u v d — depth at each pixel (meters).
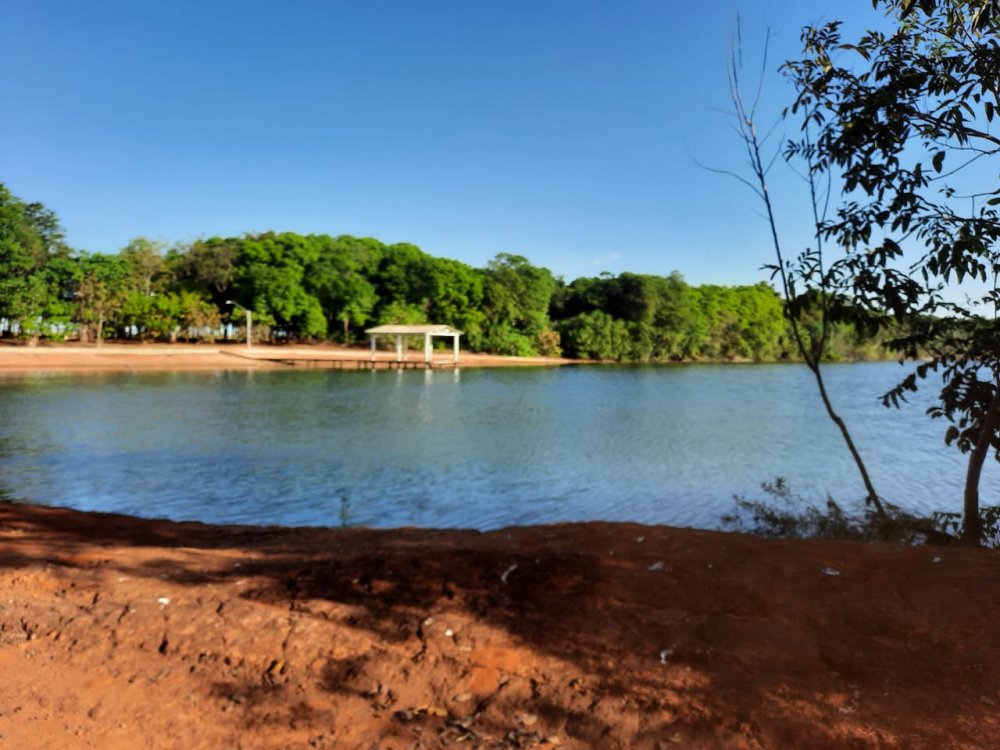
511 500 12.08
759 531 7.06
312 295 77.12
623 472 14.84
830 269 6.05
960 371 6.12
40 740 2.76
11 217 53.44
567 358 93.06
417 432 21.30
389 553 4.95
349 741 2.71
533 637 3.49
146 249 70.44
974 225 5.27
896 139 5.62
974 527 5.89
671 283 98.31
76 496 12.03
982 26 4.89
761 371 70.62
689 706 2.78
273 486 13.07
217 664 3.38
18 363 48.50
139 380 41.47
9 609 4.11
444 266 82.62
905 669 2.92
